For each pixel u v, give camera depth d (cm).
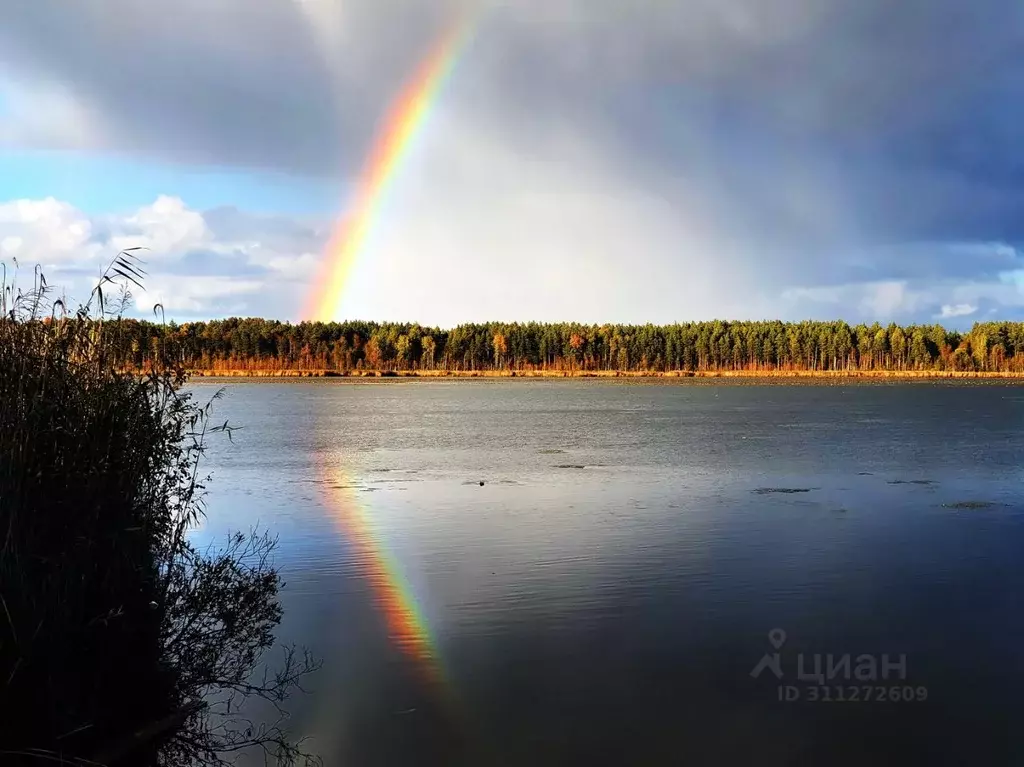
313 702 973
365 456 3856
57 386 971
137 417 1089
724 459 3597
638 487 2741
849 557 1675
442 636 1202
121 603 945
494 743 870
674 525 2039
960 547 1766
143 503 1081
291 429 5609
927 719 939
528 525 2056
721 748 870
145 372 1130
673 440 4581
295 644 1169
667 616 1291
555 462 3544
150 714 952
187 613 1102
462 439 4775
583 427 5688
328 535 1939
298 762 833
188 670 1017
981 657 1116
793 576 1528
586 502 2425
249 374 19388
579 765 831
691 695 997
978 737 893
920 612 1308
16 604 782
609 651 1139
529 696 991
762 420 6325
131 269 1102
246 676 1050
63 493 938
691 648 1151
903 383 16600
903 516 2150
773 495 2538
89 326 1073
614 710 954
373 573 1565
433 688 1016
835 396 11044
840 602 1361
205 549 1769
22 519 864
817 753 850
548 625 1250
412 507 2356
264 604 1246
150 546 1086
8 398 900
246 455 3922
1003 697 991
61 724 818
